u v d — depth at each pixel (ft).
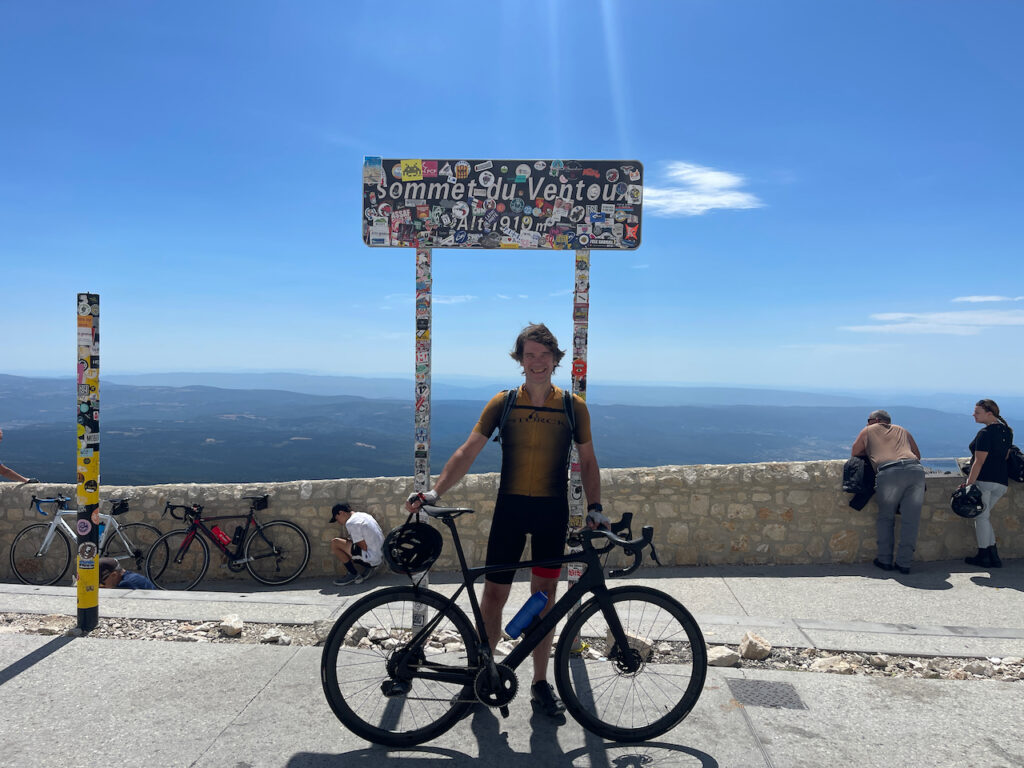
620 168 12.05
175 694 9.82
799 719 9.41
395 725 8.95
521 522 9.39
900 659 12.09
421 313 12.17
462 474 9.42
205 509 23.66
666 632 12.47
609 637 11.55
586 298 12.13
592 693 9.95
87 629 12.69
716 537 20.89
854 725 9.25
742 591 18.02
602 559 20.93
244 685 10.13
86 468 12.60
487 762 8.30
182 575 23.67
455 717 8.87
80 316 12.42
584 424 9.56
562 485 9.52
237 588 22.71
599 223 12.06
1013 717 9.48
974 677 11.28
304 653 11.34
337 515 22.34
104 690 9.93
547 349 9.36
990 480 19.61
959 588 17.97
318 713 9.36
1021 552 20.93
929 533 20.85
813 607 16.60
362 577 21.77
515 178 12.06
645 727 8.91
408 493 22.58
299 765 8.09
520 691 10.27
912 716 9.50
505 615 13.64
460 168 12.07
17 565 24.27
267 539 23.18
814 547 20.86
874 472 20.20
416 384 12.19
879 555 20.06
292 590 21.71
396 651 8.91
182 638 12.57
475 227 12.10
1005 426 19.57
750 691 10.23
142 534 23.99
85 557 12.64
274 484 23.62
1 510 24.32
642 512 20.89
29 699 9.62
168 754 8.25
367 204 12.20
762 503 20.84
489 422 9.53
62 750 8.29
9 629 12.71
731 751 8.58
